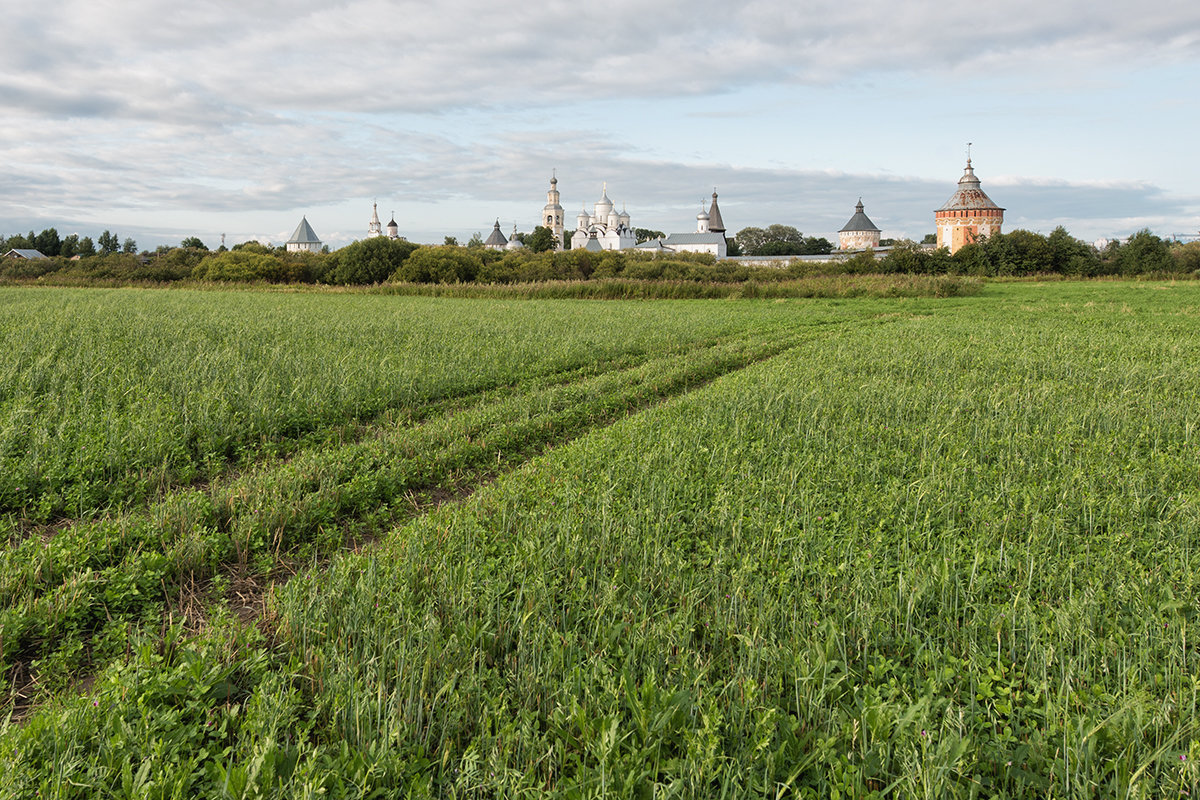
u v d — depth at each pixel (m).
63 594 5.27
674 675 4.36
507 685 4.35
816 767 3.64
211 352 16.28
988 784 3.70
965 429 10.84
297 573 5.76
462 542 6.27
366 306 38.66
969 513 7.05
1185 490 7.87
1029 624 4.81
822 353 19.62
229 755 3.78
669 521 6.79
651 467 8.44
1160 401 12.61
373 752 3.65
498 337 21.89
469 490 8.70
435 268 74.31
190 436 9.92
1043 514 6.98
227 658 4.49
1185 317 30.80
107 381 12.51
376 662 4.38
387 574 5.55
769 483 7.92
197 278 82.56
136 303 35.84
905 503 7.39
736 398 12.62
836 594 5.38
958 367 17.11
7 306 30.52
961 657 4.62
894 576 5.74
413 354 17.52
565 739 3.84
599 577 5.65
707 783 3.46
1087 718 3.88
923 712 3.80
